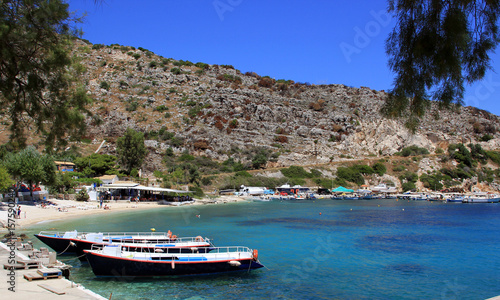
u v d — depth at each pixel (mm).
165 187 93000
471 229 47250
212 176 114500
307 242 37062
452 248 34531
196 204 86938
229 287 22484
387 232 44188
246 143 143625
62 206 61781
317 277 24766
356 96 183375
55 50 13430
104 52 196500
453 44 7898
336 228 47375
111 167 98062
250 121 154875
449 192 126125
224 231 43844
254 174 123875
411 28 8359
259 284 23141
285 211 72062
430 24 8102
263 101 170125
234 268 25578
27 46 12656
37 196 65062
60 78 14227
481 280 24344
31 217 49938
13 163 56625
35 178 58406
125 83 168875
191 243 30656
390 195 122625
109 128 126312
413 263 28703
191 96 168250
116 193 83812
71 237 30078
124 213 61781
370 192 120875
